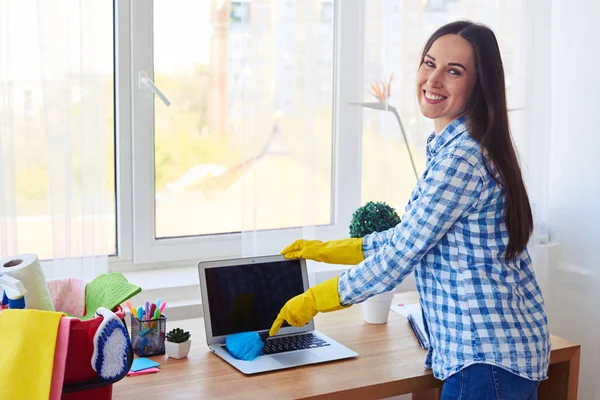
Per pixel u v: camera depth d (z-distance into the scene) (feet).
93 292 5.27
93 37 6.21
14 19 6.01
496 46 4.94
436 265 4.99
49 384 4.00
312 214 7.14
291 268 5.97
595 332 7.99
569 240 8.18
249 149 6.85
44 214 6.28
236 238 7.54
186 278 7.04
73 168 6.26
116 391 4.79
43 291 4.78
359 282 4.99
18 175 6.17
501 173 4.77
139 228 7.14
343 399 4.88
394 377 5.10
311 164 7.07
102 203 6.39
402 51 7.48
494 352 4.73
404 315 6.46
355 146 7.43
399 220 6.08
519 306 4.91
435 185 4.74
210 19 7.09
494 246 4.83
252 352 5.34
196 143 7.23
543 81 7.87
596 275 7.93
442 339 4.96
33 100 6.15
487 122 4.87
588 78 7.89
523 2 7.74
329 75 7.17
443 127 5.15
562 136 8.22
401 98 7.55
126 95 6.93
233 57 7.11
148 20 6.89
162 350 5.49
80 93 6.20
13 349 4.04
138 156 7.03
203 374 5.11
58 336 4.09
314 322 6.29
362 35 7.33
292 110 6.96
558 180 8.29
